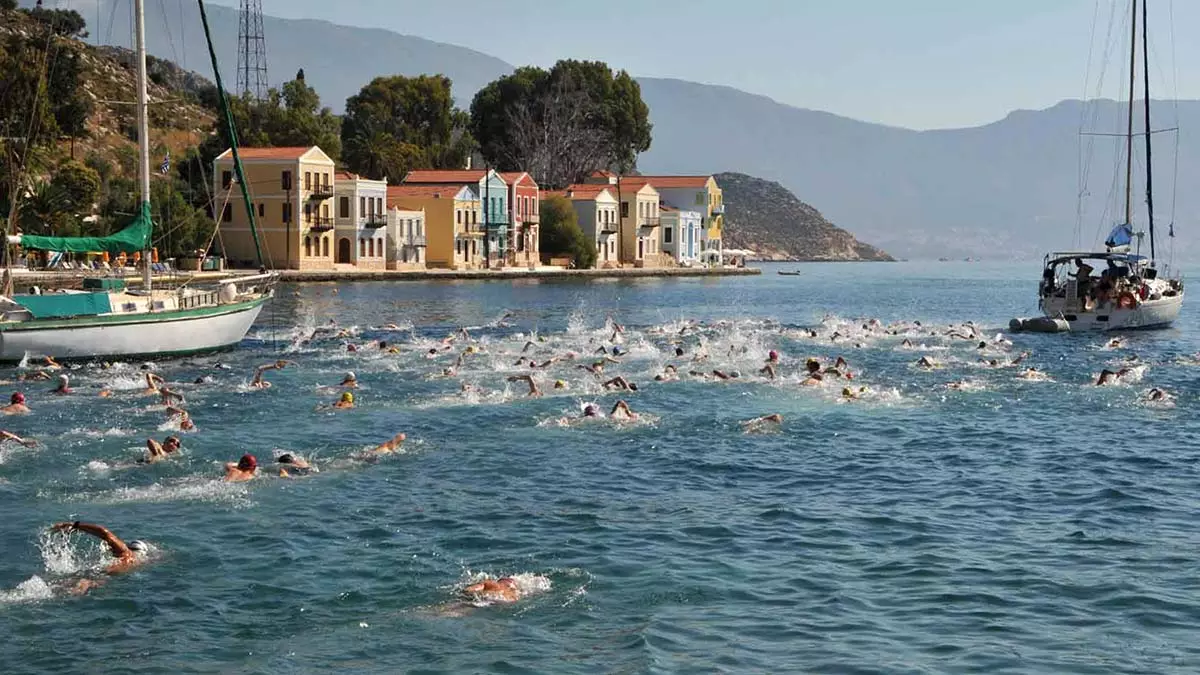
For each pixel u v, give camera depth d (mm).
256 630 17453
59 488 25812
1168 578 19812
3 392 38938
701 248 175750
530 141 179500
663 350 53500
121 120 140375
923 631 17406
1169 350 55625
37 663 16281
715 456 29922
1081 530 22969
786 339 60344
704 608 18359
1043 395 40125
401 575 19953
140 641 17047
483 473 27797
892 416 35844
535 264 143500
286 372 44656
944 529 23047
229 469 27219
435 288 106250
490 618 17906
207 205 111875
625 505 24844
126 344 47531
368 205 119500
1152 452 30578
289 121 135000
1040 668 16047
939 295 116375
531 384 39844
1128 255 66438
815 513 24266
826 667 16062
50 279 63938
